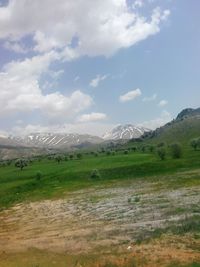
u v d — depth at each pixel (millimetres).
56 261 34094
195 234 38219
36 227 57469
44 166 167250
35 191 101250
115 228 47344
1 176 145750
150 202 62781
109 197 75875
